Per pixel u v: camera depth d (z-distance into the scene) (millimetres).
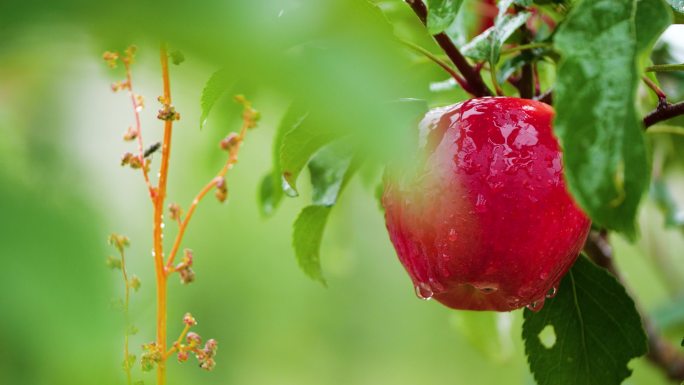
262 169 1773
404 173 984
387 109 621
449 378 2643
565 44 872
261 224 2213
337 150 1044
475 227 967
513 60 1016
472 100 987
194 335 936
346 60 635
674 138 1166
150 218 945
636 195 852
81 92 745
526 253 971
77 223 548
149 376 917
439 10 941
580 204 853
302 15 736
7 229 520
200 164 1221
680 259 1527
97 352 540
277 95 641
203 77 676
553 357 1021
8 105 691
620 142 856
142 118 1025
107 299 536
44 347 517
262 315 2371
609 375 1020
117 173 781
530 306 1011
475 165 969
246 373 2371
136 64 886
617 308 1018
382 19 909
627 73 866
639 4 878
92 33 596
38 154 636
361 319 2566
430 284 987
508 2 1005
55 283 516
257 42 576
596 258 1123
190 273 944
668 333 1261
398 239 997
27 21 564
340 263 1407
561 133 859
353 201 1367
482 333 1239
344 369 2533
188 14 561
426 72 1066
